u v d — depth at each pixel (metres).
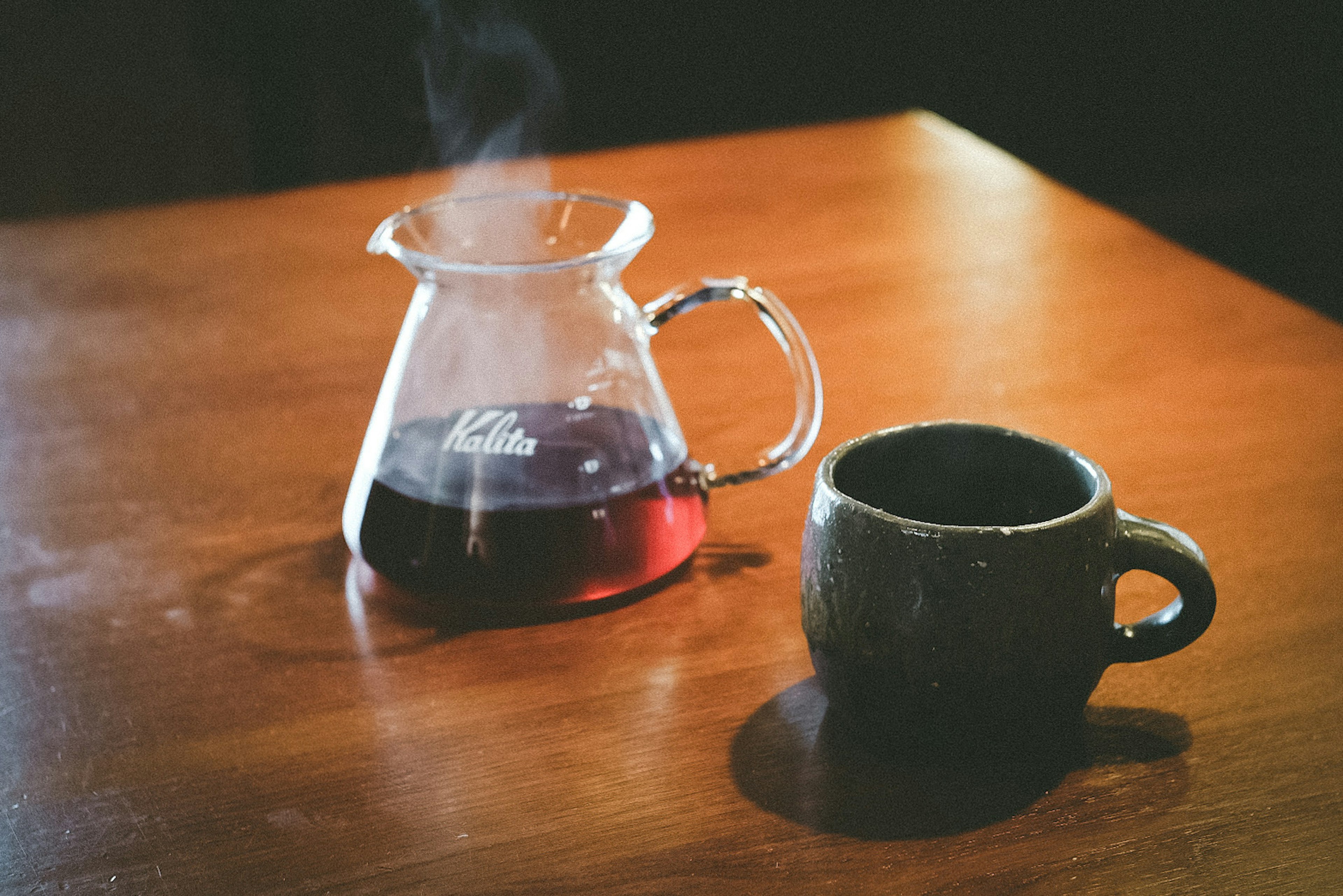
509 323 0.67
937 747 0.59
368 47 2.45
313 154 2.49
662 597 0.69
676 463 0.69
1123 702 0.63
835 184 1.15
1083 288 0.97
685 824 0.58
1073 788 0.59
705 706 0.63
